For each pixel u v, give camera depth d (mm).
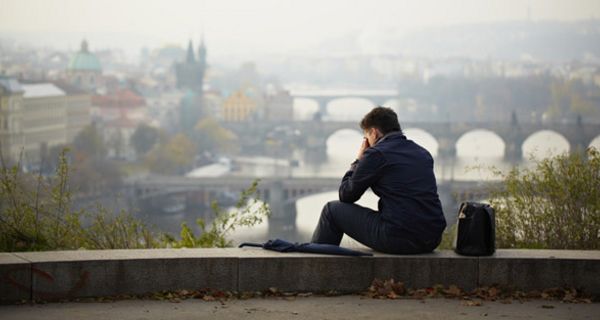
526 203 13023
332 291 9695
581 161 12875
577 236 12688
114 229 13289
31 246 12227
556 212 12805
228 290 9625
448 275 9703
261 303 9281
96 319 8477
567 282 9766
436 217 9672
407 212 9594
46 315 8602
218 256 9609
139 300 9367
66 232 12797
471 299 9500
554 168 12977
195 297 9508
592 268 9750
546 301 9516
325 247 9805
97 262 9352
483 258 9703
